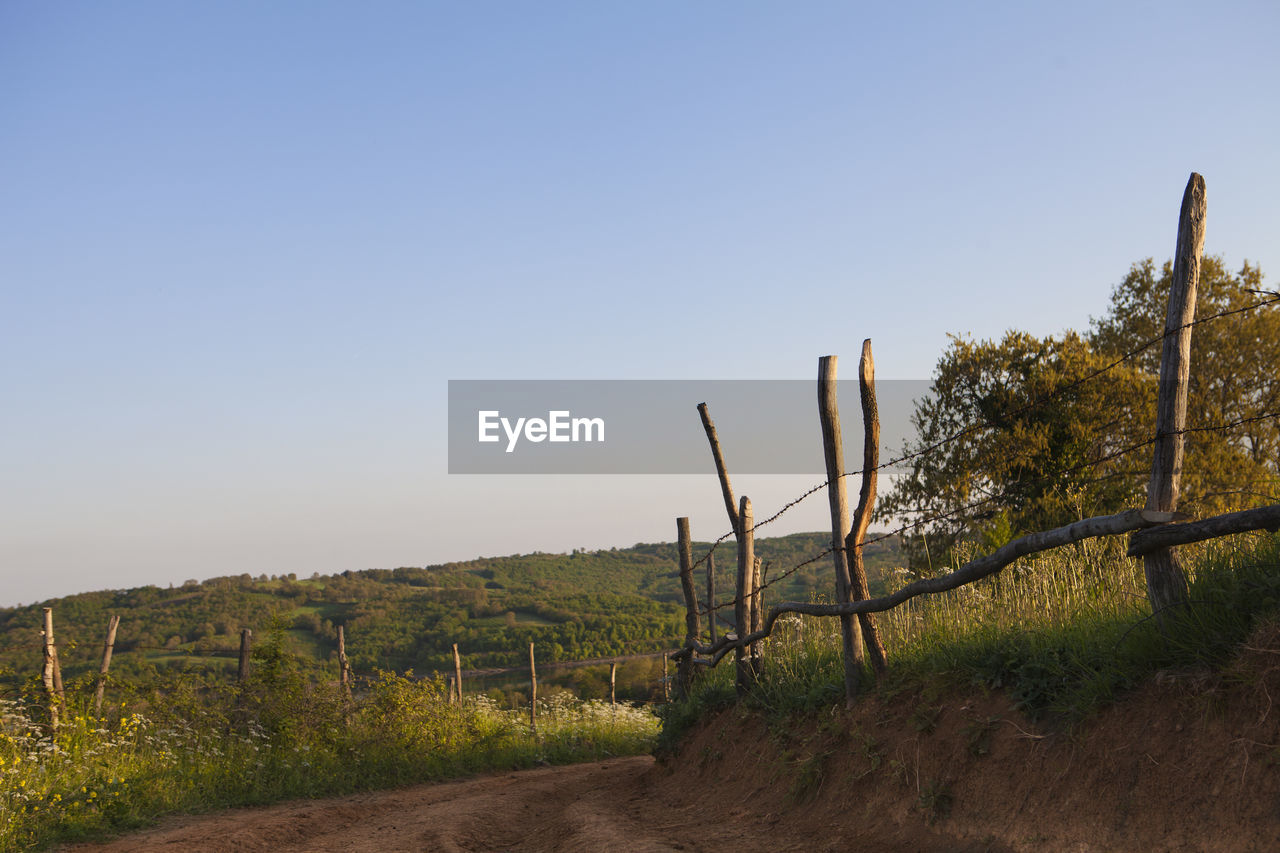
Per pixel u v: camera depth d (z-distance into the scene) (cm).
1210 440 2278
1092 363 2284
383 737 1437
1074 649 515
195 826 890
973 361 2411
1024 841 439
